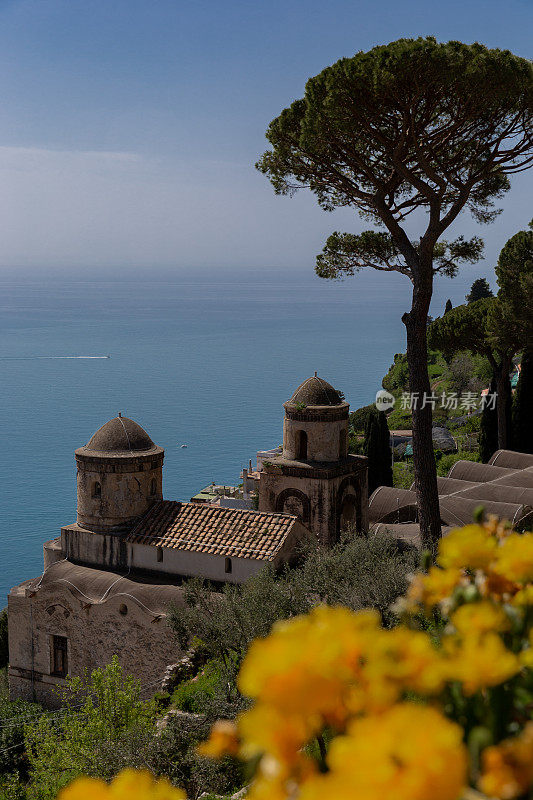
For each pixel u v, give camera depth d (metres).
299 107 26.56
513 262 44.97
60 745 22.64
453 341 50.47
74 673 28.69
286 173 29.30
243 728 1.79
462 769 1.39
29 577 74.81
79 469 30.72
